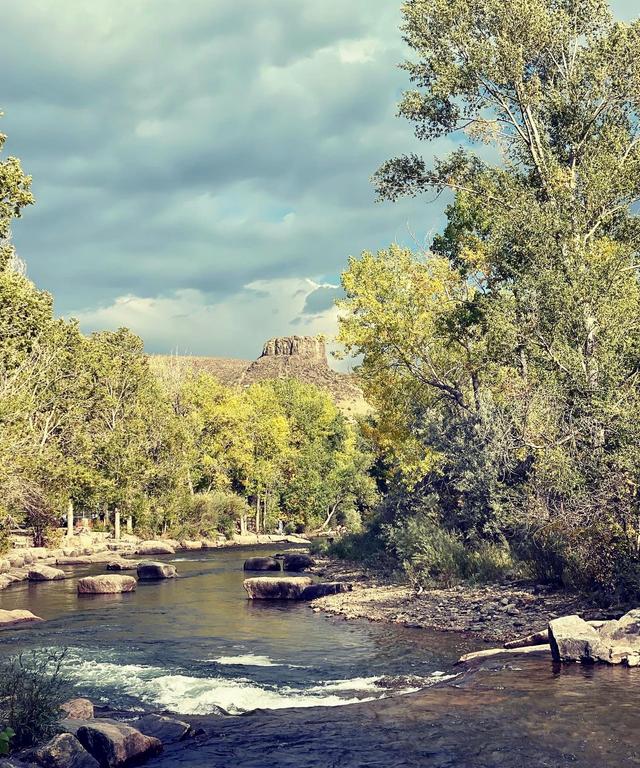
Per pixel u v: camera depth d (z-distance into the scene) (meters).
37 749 8.35
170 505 70.38
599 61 28.06
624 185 26.11
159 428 70.62
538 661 12.40
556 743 8.20
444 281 33.78
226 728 10.10
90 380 61.88
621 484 18.30
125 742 8.69
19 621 22.28
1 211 27.66
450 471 30.41
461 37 29.52
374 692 12.23
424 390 35.78
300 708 11.26
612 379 19.59
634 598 17.09
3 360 36.66
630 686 10.38
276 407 102.38
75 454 57.06
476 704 9.95
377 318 33.19
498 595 20.88
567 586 20.12
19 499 40.56
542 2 29.45
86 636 19.56
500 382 29.50
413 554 28.16
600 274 22.06
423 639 17.19
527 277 23.55
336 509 96.06
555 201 26.27
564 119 28.70
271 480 91.50
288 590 26.80
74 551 52.09
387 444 37.09
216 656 16.45
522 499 23.16
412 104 31.72
